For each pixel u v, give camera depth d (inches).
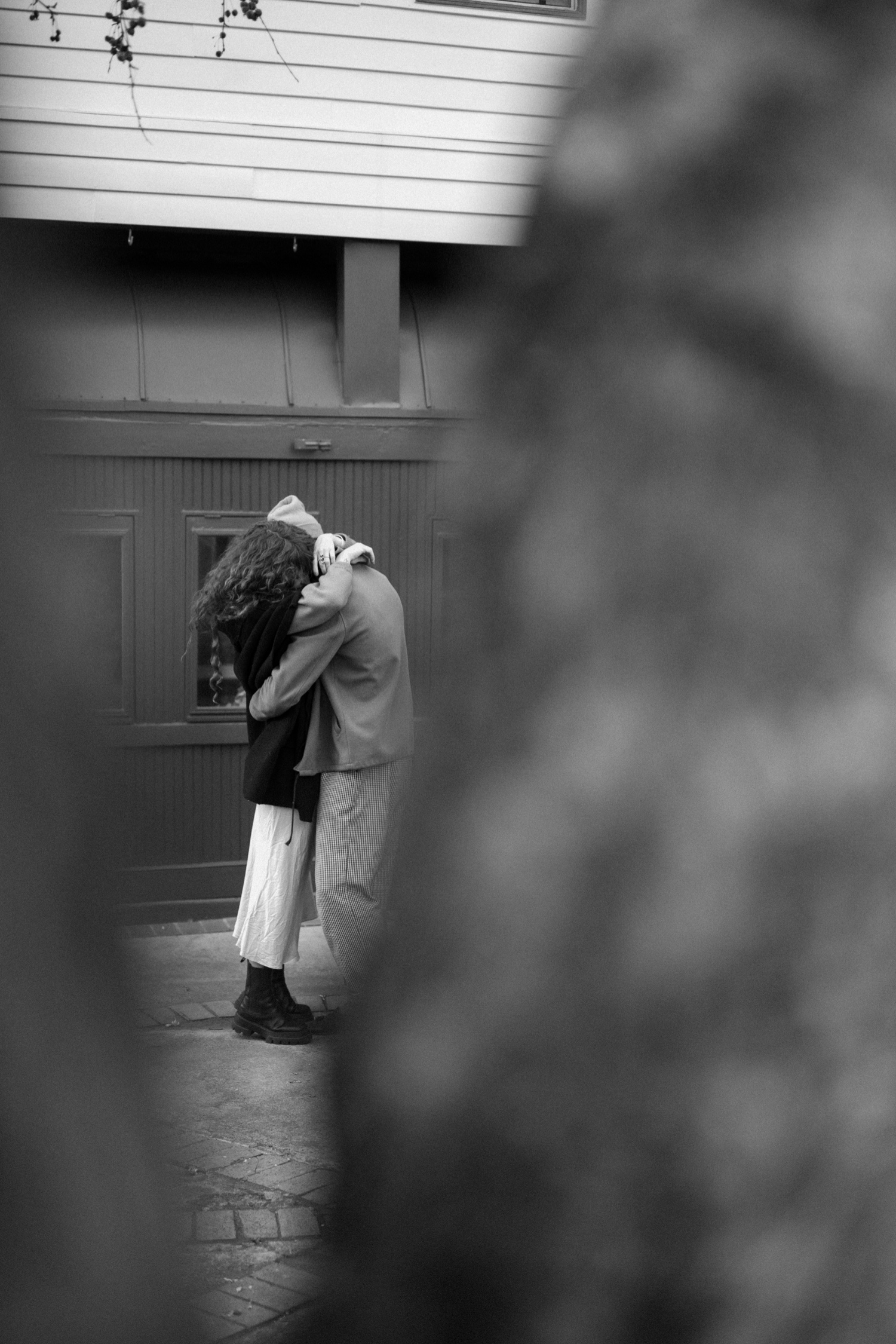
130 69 285.0
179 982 247.9
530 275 10.2
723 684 9.4
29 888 7.7
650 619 9.5
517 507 9.9
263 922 210.7
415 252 313.6
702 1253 9.6
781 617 9.4
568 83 10.5
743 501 9.5
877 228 9.8
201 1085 165.5
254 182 297.4
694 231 9.8
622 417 9.8
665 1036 9.4
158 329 293.0
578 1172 9.5
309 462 295.9
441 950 9.7
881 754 9.4
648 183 10.0
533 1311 9.5
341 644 205.3
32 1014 7.7
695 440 9.6
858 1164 9.6
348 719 207.2
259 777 210.5
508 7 302.8
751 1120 9.4
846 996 9.4
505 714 9.7
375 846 208.1
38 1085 7.7
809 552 9.5
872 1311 9.6
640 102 10.1
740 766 9.4
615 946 9.4
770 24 10.1
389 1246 9.7
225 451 290.0
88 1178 7.7
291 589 204.1
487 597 10.0
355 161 301.6
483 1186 9.6
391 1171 9.8
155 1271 7.8
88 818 7.9
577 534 9.7
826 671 9.5
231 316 298.8
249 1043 208.7
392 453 299.0
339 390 298.5
